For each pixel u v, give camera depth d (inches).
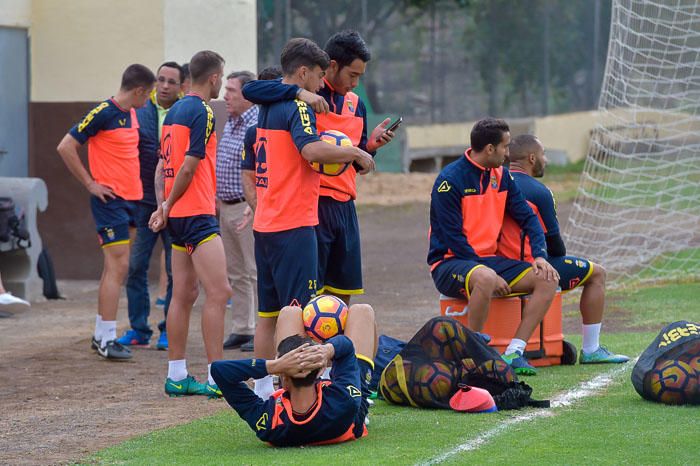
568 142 3501.5
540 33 3432.6
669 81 1797.5
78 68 1637.6
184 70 1063.0
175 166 828.0
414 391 751.1
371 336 688.4
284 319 696.4
